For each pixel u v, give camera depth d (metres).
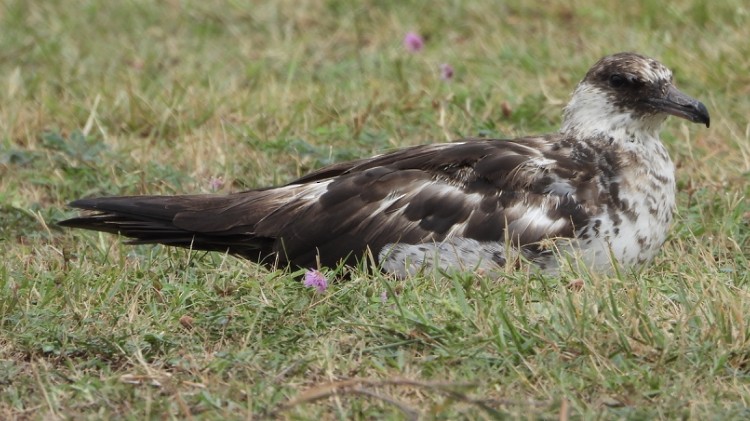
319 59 18.02
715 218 12.58
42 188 13.91
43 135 14.70
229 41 18.83
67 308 10.67
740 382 9.33
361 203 11.47
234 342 10.16
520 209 11.33
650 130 12.11
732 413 8.76
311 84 16.70
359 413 8.80
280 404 9.01
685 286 10.61
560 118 15.49
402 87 16.16
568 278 10.66
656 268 11.59
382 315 10.23
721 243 12.01
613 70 12.04
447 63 17.16
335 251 11.42
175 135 15.27
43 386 9.27
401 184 11.50
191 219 11.66
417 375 9.43
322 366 9.55
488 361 9.55
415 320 9.98
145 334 10.10
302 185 11.77
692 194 13.27
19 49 18.08
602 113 12.09
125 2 19.77
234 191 13.87
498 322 9.87
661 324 9.93
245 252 11.76
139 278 11.27
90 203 11.81
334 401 9.00
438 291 10.59
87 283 11.07
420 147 11.89
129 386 9.33
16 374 9.66
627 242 11.42
